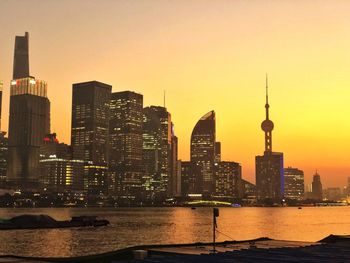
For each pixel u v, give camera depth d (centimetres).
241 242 4484
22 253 10638
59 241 13812
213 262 2286
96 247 12131
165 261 2302
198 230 19588
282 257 2516
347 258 2502
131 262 2294
